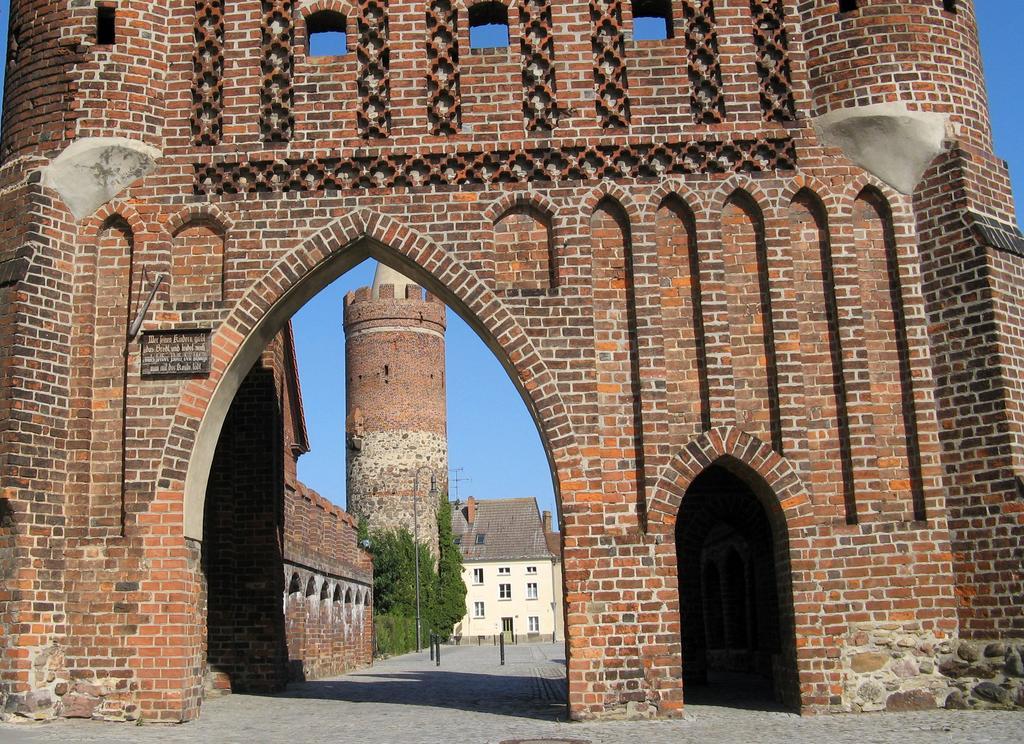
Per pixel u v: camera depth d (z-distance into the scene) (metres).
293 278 19.36
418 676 33.03
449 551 77.31
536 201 19.50
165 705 17.84
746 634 29.89
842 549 18.28
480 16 20.88
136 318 19.02
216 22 20.34
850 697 17.81
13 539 17.73
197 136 19.84
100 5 20.16
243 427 25.44
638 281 19.17
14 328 18.33
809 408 18.81
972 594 17.95
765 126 19.72
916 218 19.44
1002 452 18.00
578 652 17.92
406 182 19.62
